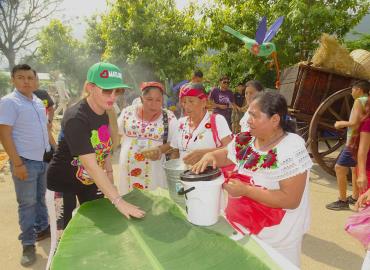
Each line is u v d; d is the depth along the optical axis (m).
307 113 6.52
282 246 1.98
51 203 2.44
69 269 1.36
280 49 9.78
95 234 1.66
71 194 2.45
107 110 2.32
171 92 11.14
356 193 4.82
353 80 6.29
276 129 1.93
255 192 1.82
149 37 17.28
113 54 17.47
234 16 10.76
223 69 11.20
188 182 1.67
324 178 6.44
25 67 3.33
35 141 3.40
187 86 2.82
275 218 1.94
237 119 8.65
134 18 17.12
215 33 10.99
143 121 3.19
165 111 3.25
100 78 1.99
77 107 2.14
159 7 17.70
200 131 2.85
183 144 2.94
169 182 2.07
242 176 2.00
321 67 6.23
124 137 3.32
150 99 3.04
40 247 3.76
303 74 6.34
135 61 16.84
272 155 1.89
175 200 2.05
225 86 8.09
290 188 1.85
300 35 9.48
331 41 6.04
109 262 1.41
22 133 3.34
